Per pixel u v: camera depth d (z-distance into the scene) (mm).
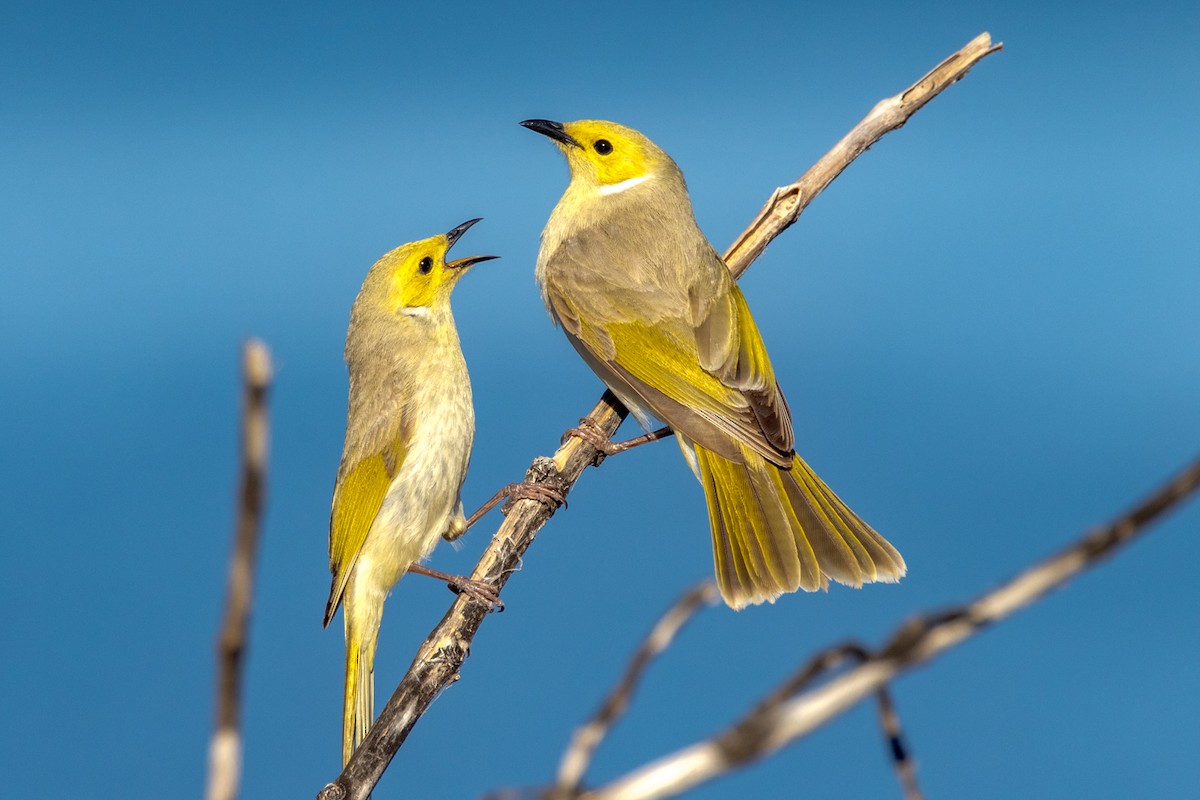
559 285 11367
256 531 1783
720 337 10594
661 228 11367
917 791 3047
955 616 1964
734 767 1981
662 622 2604
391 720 7719
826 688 1991
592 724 2494
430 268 10703
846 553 9797
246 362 1729
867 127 11703
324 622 9891
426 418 10297
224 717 1835
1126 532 1850
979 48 11539
